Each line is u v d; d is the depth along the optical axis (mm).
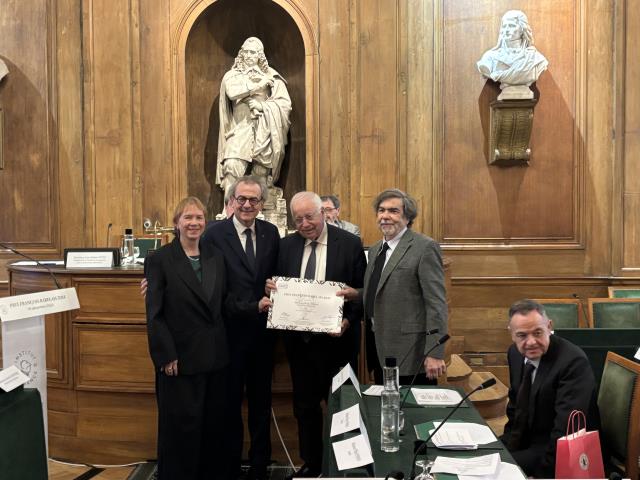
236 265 3311
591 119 5613
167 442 3166
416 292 3129
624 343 3295
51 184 5930
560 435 2514
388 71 5801
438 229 5750
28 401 2393
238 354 3387
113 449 3992
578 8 5613
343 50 5867
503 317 5723
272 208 5883
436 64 5723
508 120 5492
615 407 2676
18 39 5918
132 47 5926
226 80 5918
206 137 6285
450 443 2160
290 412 3941
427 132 5754
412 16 5754
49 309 3268
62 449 4074
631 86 5504
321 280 3232
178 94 5961
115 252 4082
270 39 6301
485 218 5734
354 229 5137
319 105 5895
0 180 5953
